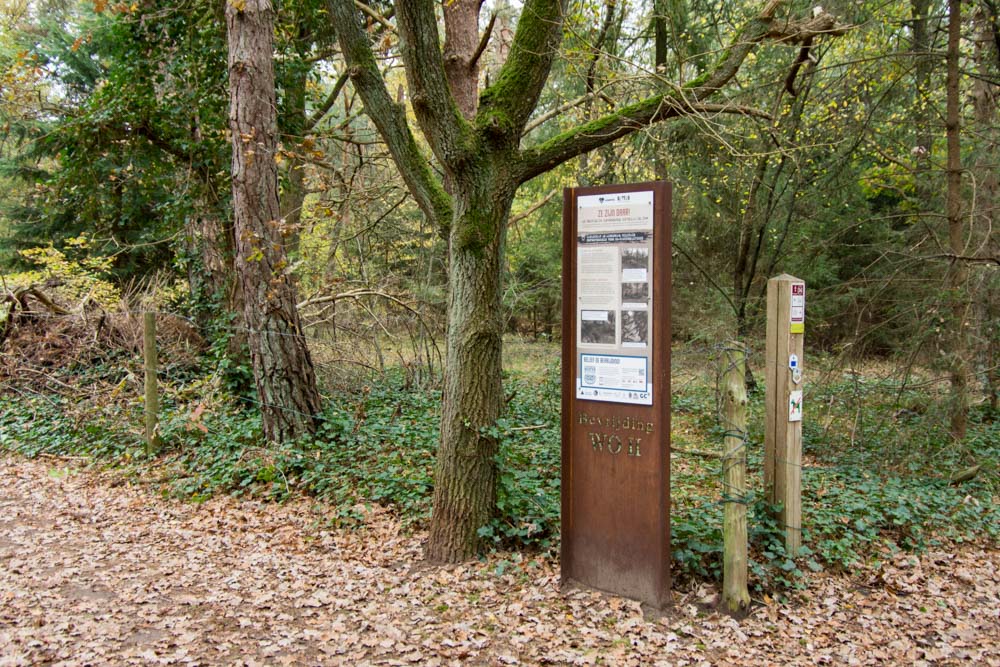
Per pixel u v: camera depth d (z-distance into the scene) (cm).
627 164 1117
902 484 638
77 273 1230
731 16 1034
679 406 1047
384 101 488
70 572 466
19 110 1152
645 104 505
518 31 457
